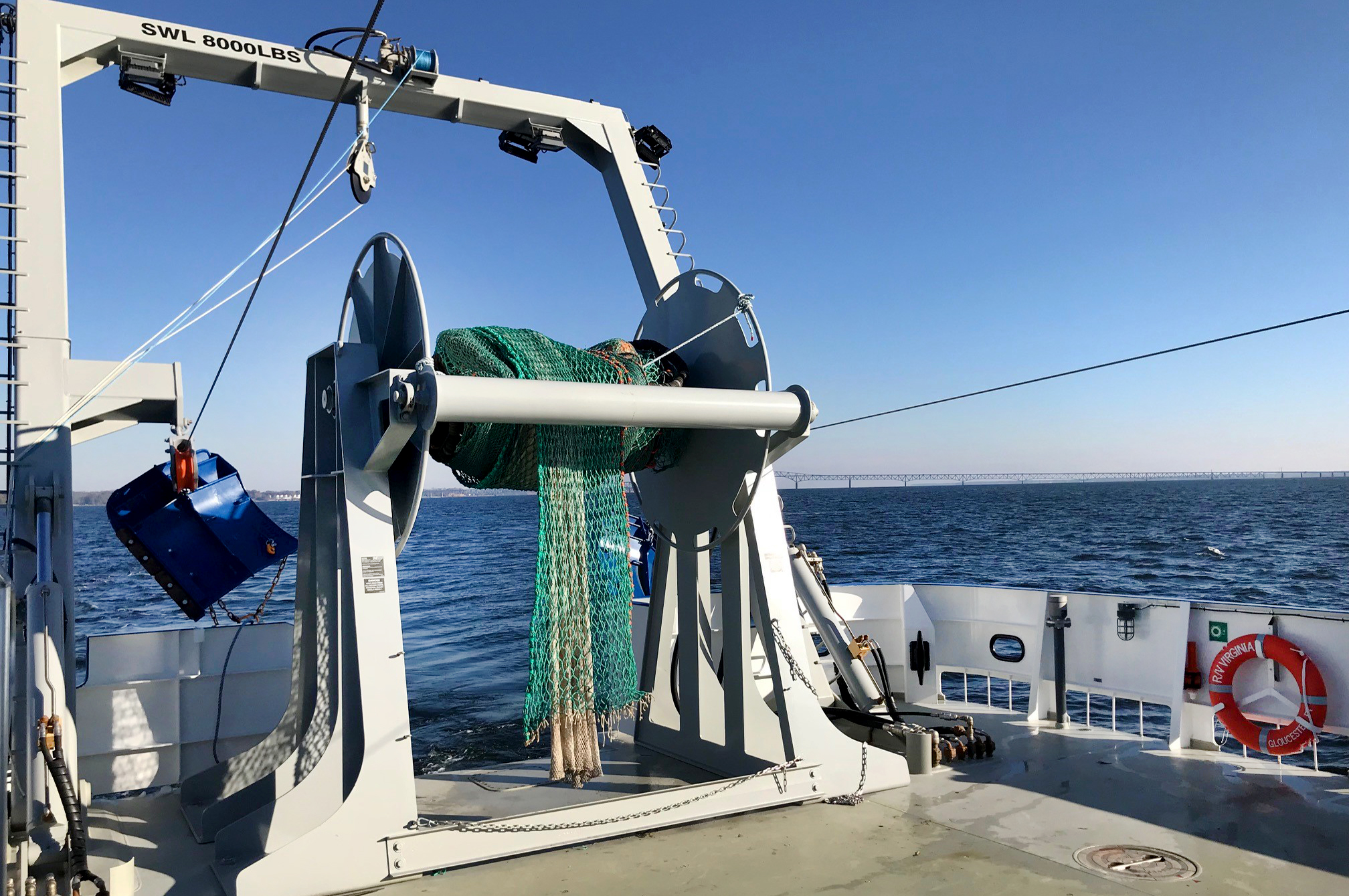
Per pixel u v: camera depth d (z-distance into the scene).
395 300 3.95
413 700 10.72
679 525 5.08
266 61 4.93
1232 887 3.32
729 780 4.21
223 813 4.09
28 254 4.31
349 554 3.79
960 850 3.77
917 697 6.70
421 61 5.26
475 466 4.24
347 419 3.95
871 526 66.56
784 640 4.61
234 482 5.53
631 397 3.80
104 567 40.81
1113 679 5.81
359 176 3.65
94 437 5.25
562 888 3.42
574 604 3.97
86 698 4.86
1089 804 4.35
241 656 5.26
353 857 3.40
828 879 3.47
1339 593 27.55
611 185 6.06
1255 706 5.05
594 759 4.00
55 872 3.05
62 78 4.64
